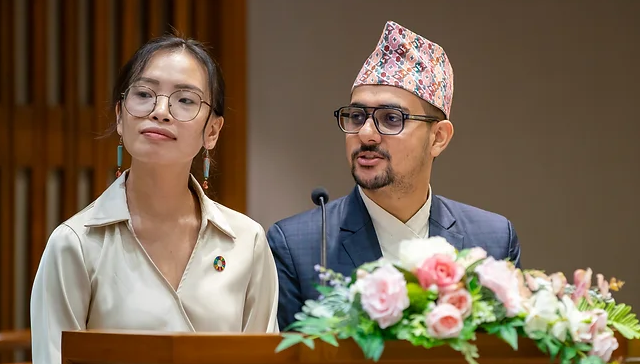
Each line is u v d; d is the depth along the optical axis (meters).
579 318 4.00
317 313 3.84
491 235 5.93
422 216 5.81
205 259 5.02
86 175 10.51
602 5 12.02
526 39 11.80
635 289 11.93
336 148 11.12
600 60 11.99
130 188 5.04
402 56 5.61
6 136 10.04
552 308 3.95
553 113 11.84
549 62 11.86
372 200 5.79
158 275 4.84
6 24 10.12
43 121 10.21
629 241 11.95
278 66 11.02
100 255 4.81
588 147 11.91
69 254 4.77
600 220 11.90
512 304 3.88
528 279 4.06
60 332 4.67
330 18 11.19
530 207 11.70
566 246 11.78
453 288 3.84
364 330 3.73
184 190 5.09
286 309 5.63
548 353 3.96
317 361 3.71
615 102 12.00
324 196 5.19
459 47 11.56
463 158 11.51
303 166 11.02
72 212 10.30
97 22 10.45
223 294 4.96
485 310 3.84
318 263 5.70
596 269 11.84
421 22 11.44
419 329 3.73
